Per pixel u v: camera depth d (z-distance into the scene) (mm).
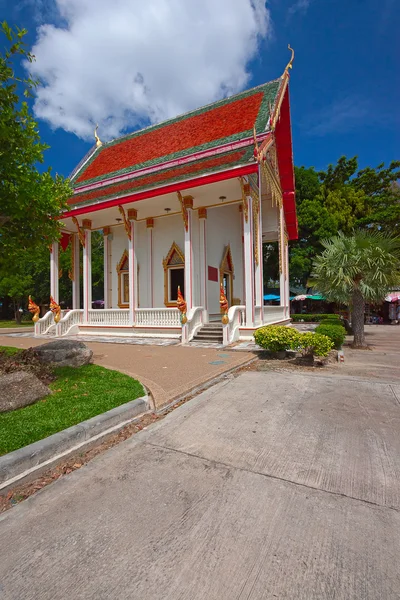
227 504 2646
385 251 11367
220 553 2131
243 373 7172
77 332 15766
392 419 4414
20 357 6805
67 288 34281
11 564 2078
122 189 15094
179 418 4551
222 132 15453
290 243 27375
